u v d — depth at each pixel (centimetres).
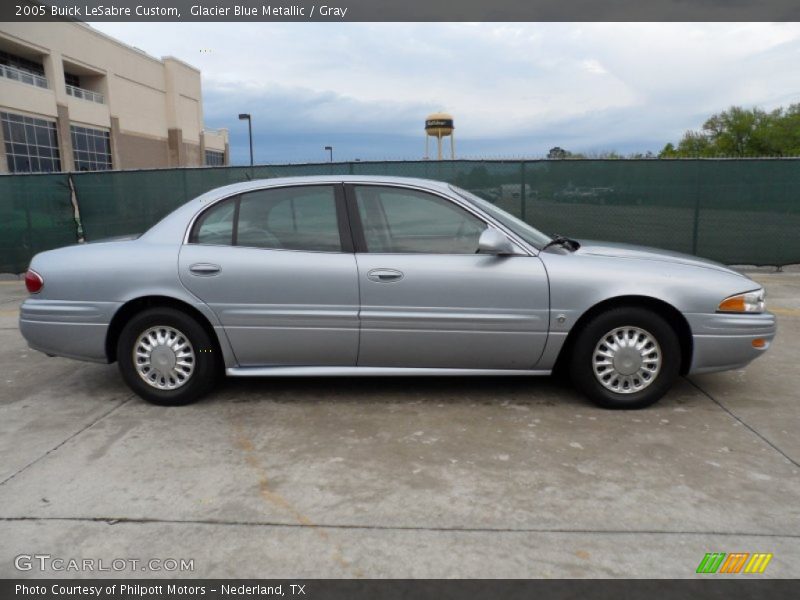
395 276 424
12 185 1102
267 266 430
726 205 1015
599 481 332
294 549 274
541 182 1017
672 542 276
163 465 356
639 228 1027
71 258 451
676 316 429
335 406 447
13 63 3884
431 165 1015
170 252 440
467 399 460
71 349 451
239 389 487
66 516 302
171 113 5691
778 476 337
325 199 443
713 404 447
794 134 5022
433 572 257
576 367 433
